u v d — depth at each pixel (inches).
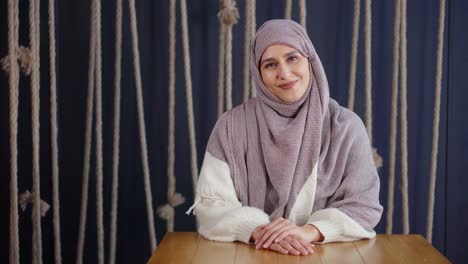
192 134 93.9
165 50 98.9
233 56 98.7
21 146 99.6
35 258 94.0
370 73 92.7
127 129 100.1
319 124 70.9
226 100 93.3
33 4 89.8
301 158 70.6
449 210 100.0
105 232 101.8
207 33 98.2
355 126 72.6
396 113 93.3
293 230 62.3
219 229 64.6
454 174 99.3
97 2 93.4
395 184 100.5
